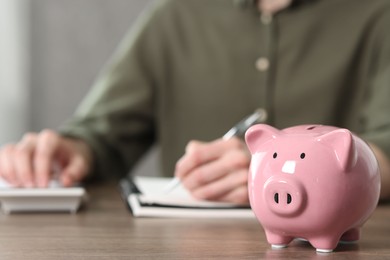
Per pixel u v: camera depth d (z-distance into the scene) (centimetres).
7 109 225
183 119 150
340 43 140
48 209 76
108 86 148
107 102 145
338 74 139
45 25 235
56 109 236
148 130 153
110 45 236
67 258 46
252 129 50
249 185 51
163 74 152
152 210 71
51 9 235
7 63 224
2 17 222
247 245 52
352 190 47
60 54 235
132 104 146
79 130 129
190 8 153
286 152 48
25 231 61
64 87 236
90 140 128
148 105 150
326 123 139
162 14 154
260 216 50
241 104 144
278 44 142
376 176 49
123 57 153
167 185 96
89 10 235
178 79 151
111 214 74
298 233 49
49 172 95
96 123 140
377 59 140
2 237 57
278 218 48
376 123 124
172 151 151
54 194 74
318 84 139
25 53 233
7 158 93
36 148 98
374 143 103
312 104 139
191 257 47
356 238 52
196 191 78
